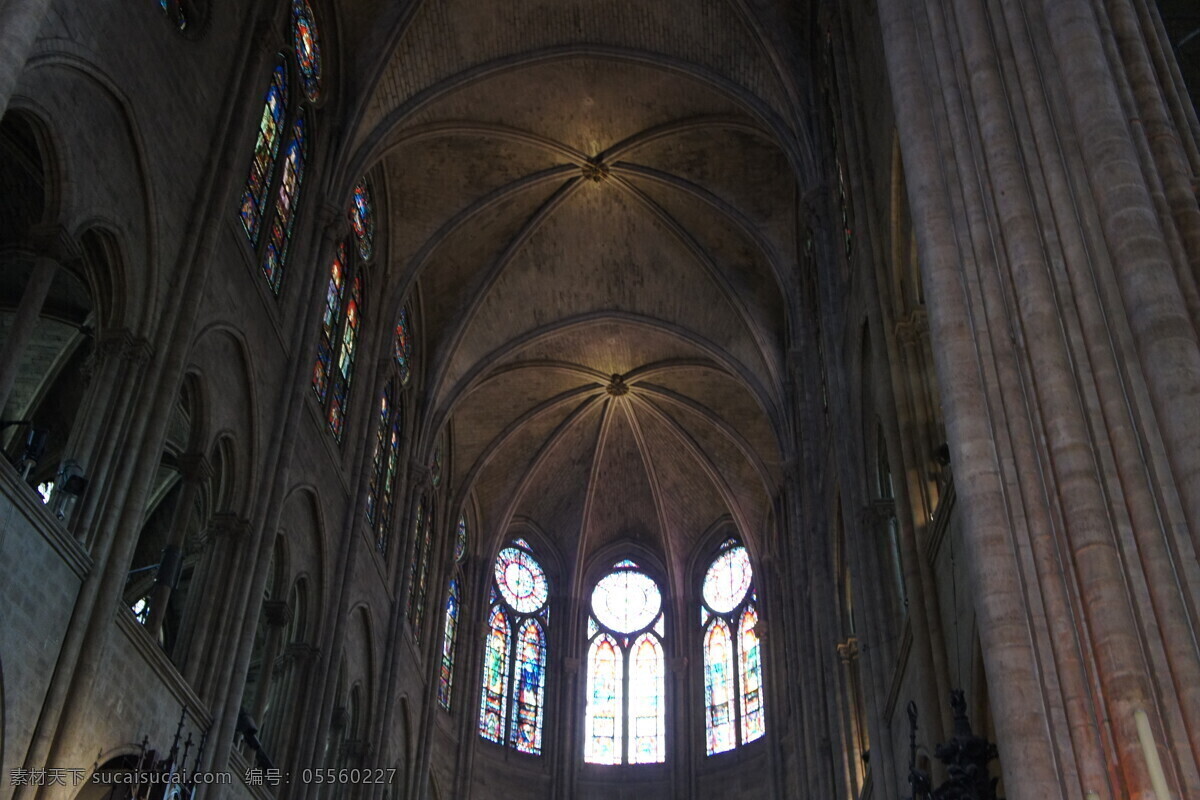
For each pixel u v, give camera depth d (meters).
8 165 19.09
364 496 25.75
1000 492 8.66
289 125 22.03
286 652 22.39
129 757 15.27
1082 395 8.31
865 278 17.84
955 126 10.15
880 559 18.89
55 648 13.56
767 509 37.78
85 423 14.89
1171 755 7.02
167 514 25.23
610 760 38.03
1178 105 9.38
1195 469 7.51
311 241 23.02
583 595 40.88
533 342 34.06
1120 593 7.60
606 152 29.97
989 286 9.31
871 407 19.50
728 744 37.22
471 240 31.64
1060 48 9.41
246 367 19.47
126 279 15.63
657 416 37.72
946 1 10.78
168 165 16.72
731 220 29.94
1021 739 7.79
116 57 15.30
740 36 25.36
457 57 26.41
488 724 37.03
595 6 26.09
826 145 23.58
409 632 30.56
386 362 28.08
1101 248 8.63
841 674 23.58
